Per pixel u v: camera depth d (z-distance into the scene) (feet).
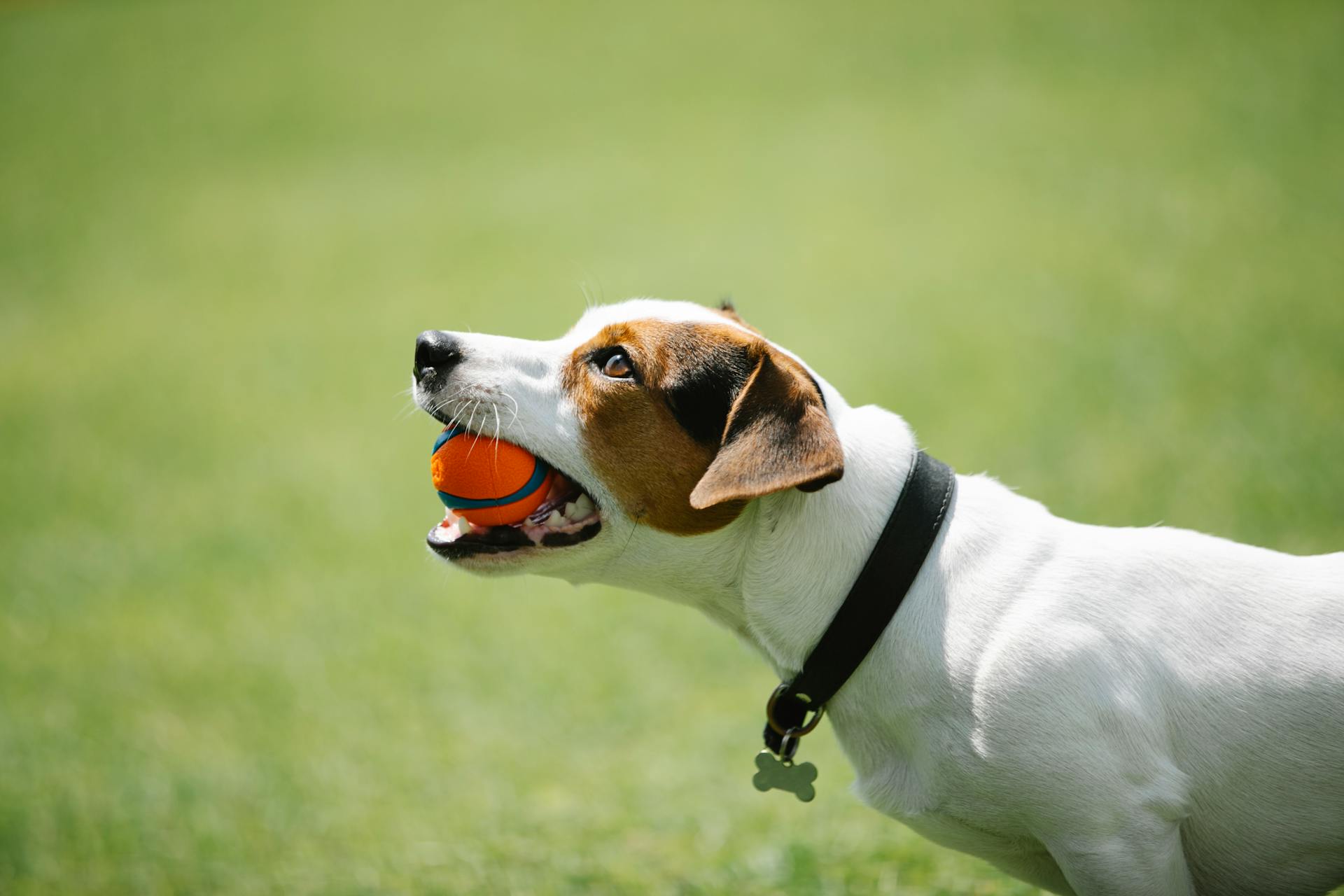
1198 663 14.33
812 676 15.38
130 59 145.28
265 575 41.34
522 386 16.52
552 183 89.45
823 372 49.62
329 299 72.74
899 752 15.37
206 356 66.33
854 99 95.86
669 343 16.25
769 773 16.19
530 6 150.92
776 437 14.76
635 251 72.08
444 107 114.01
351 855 24.73
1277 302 45.57
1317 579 14.89
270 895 23.62
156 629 38.40
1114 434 38.32
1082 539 15.28
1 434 58.65
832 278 61.93
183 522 46.55
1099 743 13.98
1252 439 35.53
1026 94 86.38
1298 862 14.78
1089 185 66.54
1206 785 14.40
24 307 79.30
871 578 15.07
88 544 45.57
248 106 123.13
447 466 16.46
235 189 99.50
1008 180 71.20
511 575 16.80
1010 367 46.01
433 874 23.15
